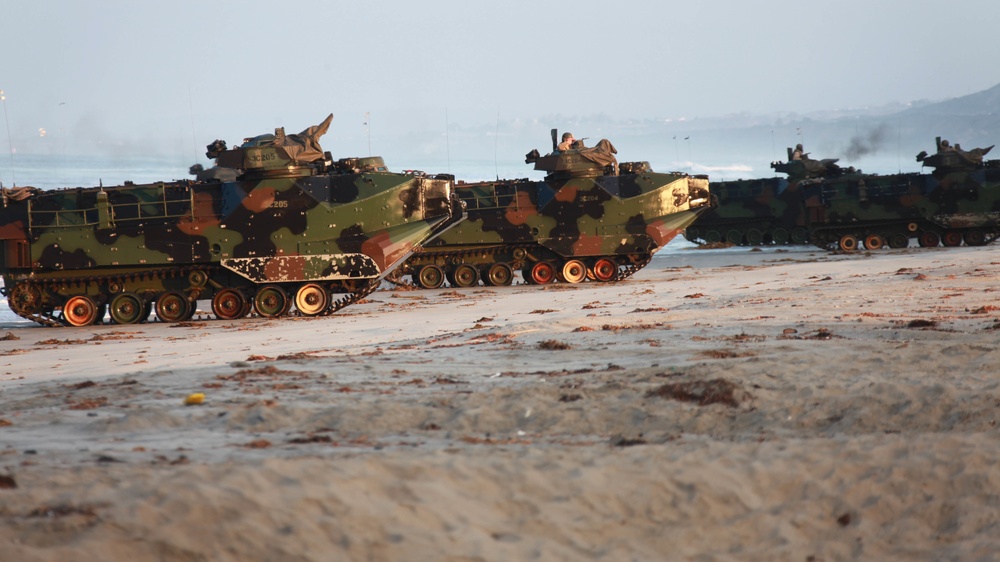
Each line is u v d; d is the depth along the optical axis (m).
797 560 23.11
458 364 54.34
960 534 24.08
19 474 25.06
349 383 47.56
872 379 40.34
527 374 49.12
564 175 146.25
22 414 40.31
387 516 22.73
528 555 21.94
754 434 33.81
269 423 36.12
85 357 74.38
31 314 108.94
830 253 197.12
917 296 86.50
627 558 22.59
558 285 143.88
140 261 107.62
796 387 39.16
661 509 25.14
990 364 42.75
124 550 20.17
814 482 26.95
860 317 71.00
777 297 90.81
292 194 109.12
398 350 64.81
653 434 34.19
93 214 107.88
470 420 36.31
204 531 21.11
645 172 151.38
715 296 101.69
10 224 106.50
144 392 45.59
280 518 21.98
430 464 26.38
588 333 67.81
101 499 22.59
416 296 131.50
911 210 199.25
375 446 31.44
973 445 29.30
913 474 27.22
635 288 127.44
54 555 19.53
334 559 20.72
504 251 149.25
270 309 110.44
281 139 110.44
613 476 26.72
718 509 25.33
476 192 146.75
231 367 55.28
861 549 23.67
